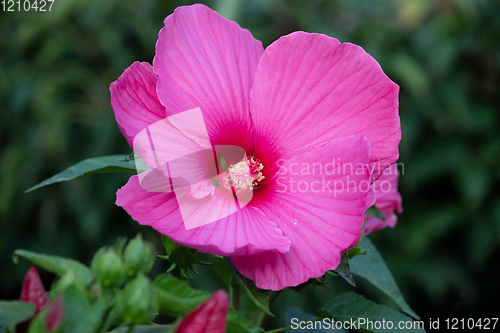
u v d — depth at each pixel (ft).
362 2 4.99
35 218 4.91
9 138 5.05
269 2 4.63
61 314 1.36
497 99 4.72
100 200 4.49
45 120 4.42
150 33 4.53
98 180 4.50
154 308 1.47
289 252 1.66
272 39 4.62
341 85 1.74
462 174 4.60
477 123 4.63
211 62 1.76
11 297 5.30
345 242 1.63
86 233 4.49
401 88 4.66
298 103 1.77
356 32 4.69
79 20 4.61
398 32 4.69
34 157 4.57
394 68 4.44
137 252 1.47
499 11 4.56
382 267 2.01
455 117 4.61
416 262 4.82
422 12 4.59
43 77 4.61
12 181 4.62
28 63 4.91
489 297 5.22
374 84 1.72
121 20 4.58
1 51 4.98
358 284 4.67
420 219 4.76
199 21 1.76
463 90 4.64
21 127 4.75
